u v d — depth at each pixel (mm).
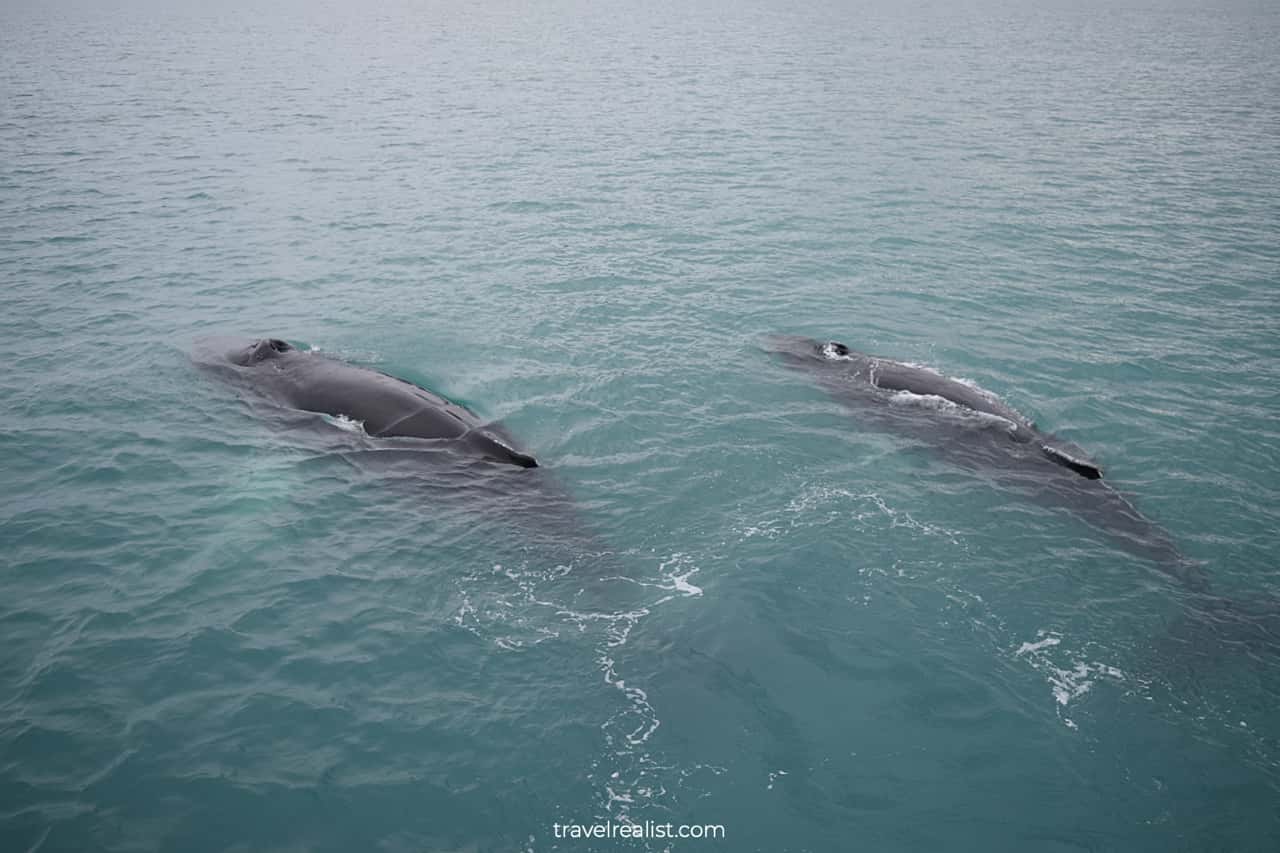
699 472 21281
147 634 16078
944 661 15812
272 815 12820
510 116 61156
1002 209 41750
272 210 40531
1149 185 45625
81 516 19188
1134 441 22969
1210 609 17000
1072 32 115562
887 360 26219
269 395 24000
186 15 123062
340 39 102125
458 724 14422
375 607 16906
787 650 16016
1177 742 14180
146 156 49094
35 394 24078
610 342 27969
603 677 15375
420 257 35062
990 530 19250
